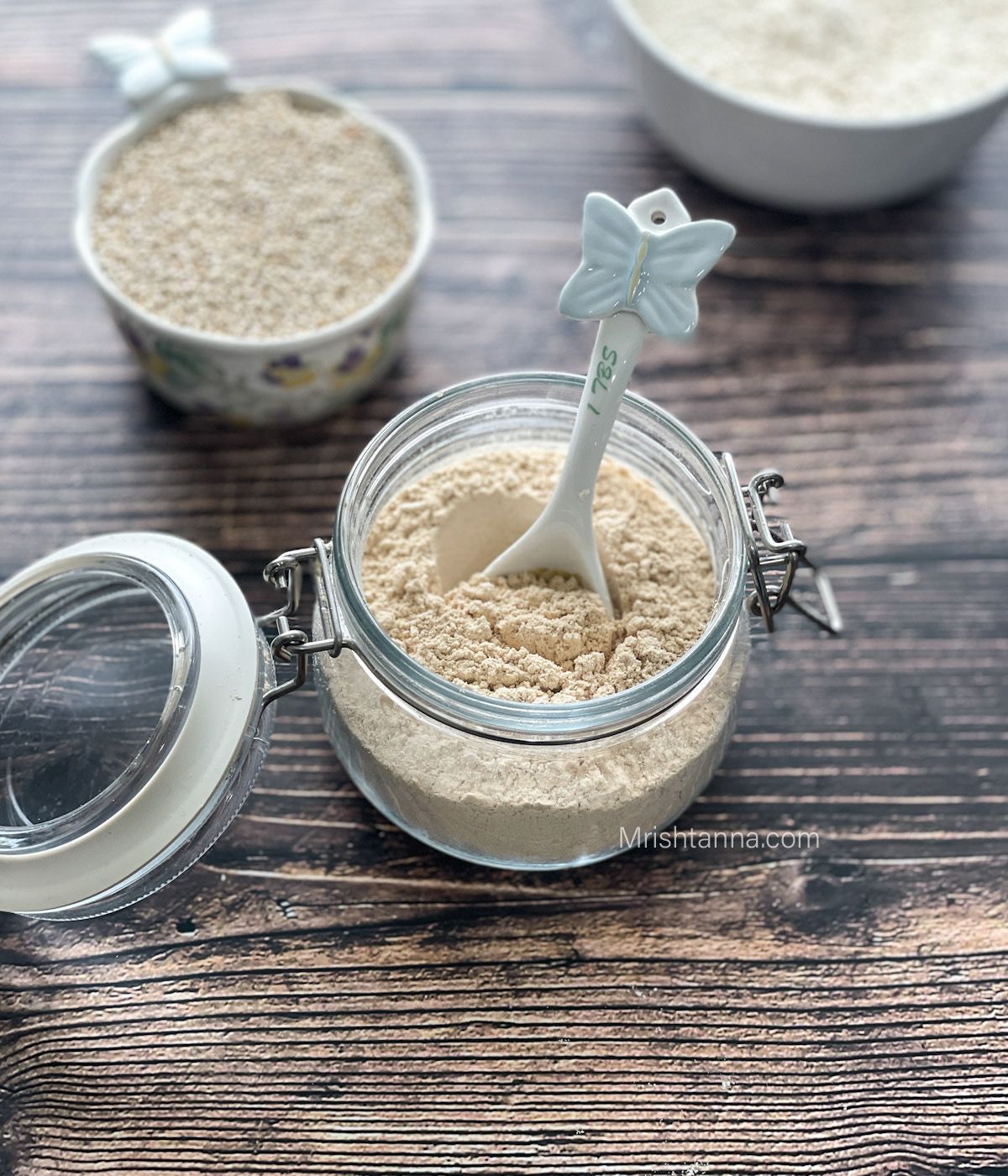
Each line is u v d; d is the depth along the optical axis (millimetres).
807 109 546
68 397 516
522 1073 408
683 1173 396
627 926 428
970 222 566
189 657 381
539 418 423
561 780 384
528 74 591
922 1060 411
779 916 431
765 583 415
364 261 502
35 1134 399
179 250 497
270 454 505
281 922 427
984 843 444
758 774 454
